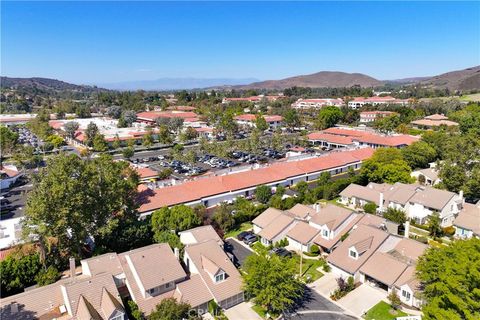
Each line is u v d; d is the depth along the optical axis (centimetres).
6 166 10375
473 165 7450
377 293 4509
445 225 6550
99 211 5069
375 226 5562
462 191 6856
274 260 4216
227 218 6241
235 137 15975
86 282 3897
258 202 7469
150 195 6825
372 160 8488
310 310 4191
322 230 5562
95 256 4781
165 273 4206
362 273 4703
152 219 5681
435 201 6594
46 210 4519
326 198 7750
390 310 4169
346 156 10375
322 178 8419
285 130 17725
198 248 4709
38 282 4528
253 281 4081
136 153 13162
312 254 5450
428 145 10219
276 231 5756
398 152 8931
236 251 5600
